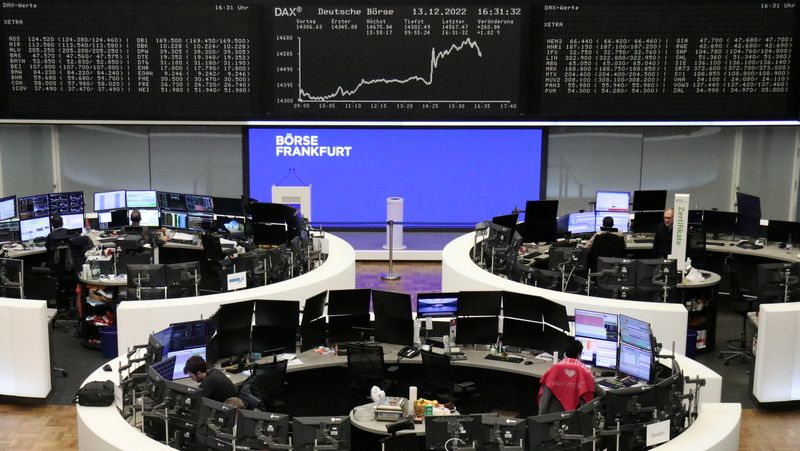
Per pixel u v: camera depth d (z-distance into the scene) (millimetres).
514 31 12234
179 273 9617
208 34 12164
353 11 12211
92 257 10984
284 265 10375
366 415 6996
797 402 8797
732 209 15328
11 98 12203
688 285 10031
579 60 12203
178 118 12375
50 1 11984
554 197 15445
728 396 9094
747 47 12102
